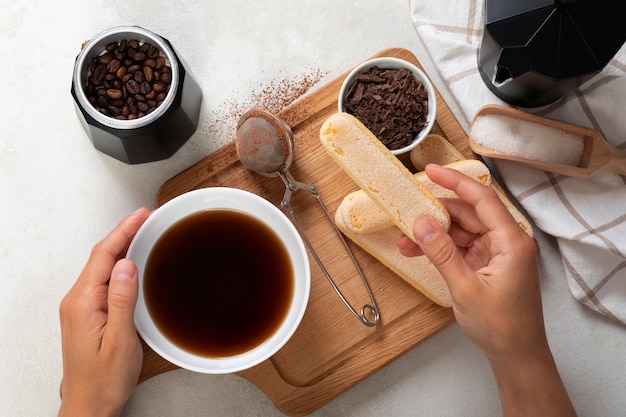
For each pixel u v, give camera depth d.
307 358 0.64
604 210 0.65
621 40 0.57
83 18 0.66
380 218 0.60
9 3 0.65
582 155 0.64
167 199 0.64
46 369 0.66
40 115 0.66
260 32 0.67
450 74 0.66
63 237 0.66
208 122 0.66
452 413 0.67
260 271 0.60
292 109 0.64
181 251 0.60
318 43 0.67
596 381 0.67
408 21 0.67
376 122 0.62
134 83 0.61
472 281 0.54
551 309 0.67
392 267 0.63
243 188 0.64
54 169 0.66
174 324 0.59
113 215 0.66
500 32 0.58
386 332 0.64
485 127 0.64
